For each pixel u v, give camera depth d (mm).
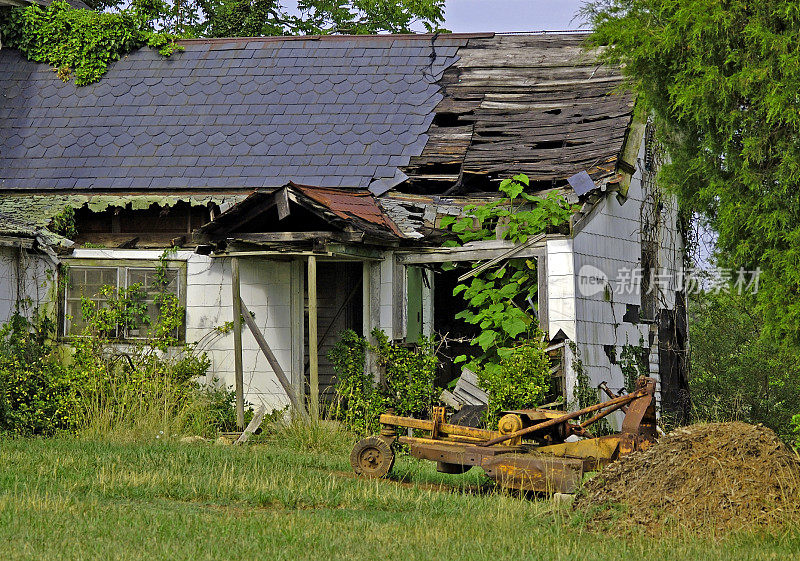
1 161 36156
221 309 32562
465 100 37344
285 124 36906
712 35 24078
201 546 15367
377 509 19531
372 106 37406
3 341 30078
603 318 31641
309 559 14742
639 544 16312
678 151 25859
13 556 14383
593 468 21391
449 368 34125
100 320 32094
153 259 32812
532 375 28812
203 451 24938
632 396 21703
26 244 30531
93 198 34188
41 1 42156
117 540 15680
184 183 34500
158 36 41094
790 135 23500
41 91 39375
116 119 37812
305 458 25016
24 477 20969
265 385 32250
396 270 31469
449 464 23047
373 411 30109
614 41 26781
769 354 44281
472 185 34531
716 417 40312
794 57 22875
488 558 15039
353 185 33844
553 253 29875
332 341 35000
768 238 23391
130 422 28953
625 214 34000
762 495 17672
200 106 38125
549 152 33844
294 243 29875
